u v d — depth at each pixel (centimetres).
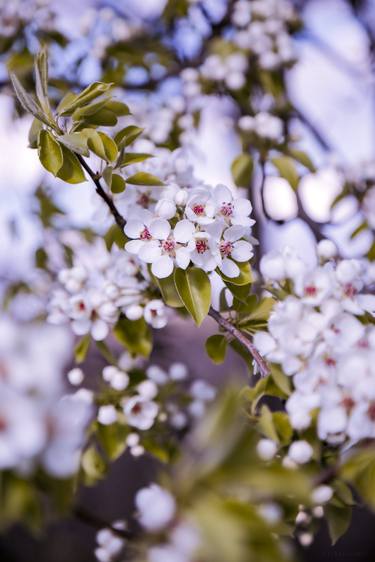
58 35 79
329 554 77
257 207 75
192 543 40
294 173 71
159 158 57
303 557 72
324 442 48
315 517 56
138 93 83
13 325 40
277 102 81
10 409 39
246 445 40
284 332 48
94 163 56
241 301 53
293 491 40
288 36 84
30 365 40
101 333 56
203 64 86
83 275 57
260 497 42
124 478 93
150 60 85
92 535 92
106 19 83
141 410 55
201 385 60
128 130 55
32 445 39
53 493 41
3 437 39
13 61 74
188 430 58
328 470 47
